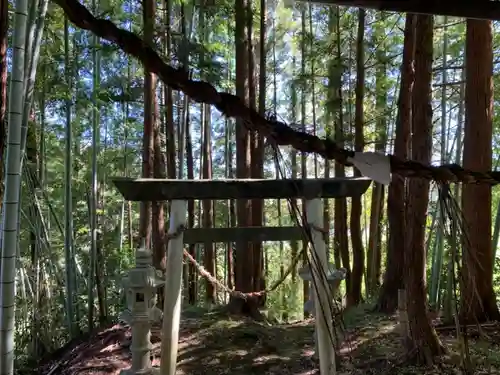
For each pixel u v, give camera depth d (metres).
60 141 8.46
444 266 6.66
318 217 2.56
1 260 2.40
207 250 8.10
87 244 7.85
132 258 7.71
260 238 3.31
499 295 6.90
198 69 5.13
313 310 3.59
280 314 7.15
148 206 5.68
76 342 5.24
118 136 9.26
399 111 5.88
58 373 4.43
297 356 4.46
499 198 8.69
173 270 2.81
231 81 7.79
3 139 1.91
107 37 1.06
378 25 7.83
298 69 9.70
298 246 7.92
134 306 2.96
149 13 5.42
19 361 4.99
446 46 7.50
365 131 9.18
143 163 5.66
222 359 4.40
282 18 9.06
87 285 6.61
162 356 2.79
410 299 3.93
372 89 9.05
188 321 5.66
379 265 8.67
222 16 7.42
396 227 5.98
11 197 2.36
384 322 5.28
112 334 5.00
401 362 3.86
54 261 6.09
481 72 5.22
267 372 4.12
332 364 2.68
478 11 1.19
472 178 1.42
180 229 2.82
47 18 5.48
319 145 1.29
